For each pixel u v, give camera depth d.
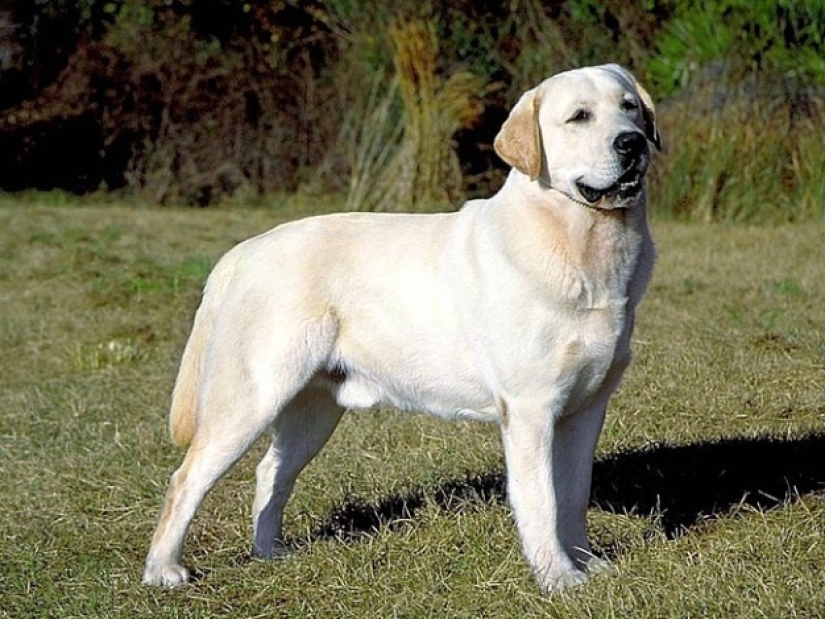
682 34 25.77
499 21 27.64
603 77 7.60
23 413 12.65
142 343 15.70
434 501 8.95
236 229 24.67
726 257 19.25
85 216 26.50
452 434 10.81
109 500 9.98
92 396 13.16
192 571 8.28
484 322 7.56
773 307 15.13
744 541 7.89
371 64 27.02
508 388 7.53
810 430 10.24
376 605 7.48
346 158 27.69
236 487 10.14
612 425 10.66
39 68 31.02
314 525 9.16
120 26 30.73
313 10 29.27
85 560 8.66
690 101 24.98
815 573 7.34
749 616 6.75
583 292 7.36
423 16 26.81
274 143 29.55
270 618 7.54
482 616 7.24
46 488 10.22
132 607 7.75
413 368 7.89
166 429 11.78
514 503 7.56
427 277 7.81
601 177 7.24
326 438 8.73
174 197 29.83
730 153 24.39
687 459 9.78
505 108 26.78
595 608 6.98
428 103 24.98
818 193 23.91
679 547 7.98
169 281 18.91
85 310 17.44
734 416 10.86
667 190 24.75
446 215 8.02
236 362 7.96
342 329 7.99
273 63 29.75
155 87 30.19
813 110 24.52
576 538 7.95
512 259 7.46
